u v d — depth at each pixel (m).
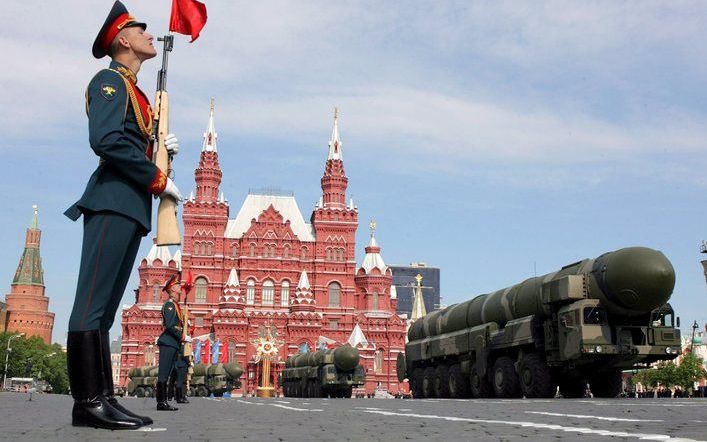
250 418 9.74
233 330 107.81
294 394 64.06
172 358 14.76
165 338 14.78
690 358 90.50
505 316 28.06
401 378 39.50
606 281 22.41
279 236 116.38
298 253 116.38
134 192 7.41
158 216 7.61
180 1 10.55
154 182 7.39
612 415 10.47
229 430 7.09
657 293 21.86
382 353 112.56
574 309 23.14
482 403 18.25
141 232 7.62
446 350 32.81
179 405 18.14
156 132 7.87
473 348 29.75
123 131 7.31
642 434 6.54
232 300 109.00
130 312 107.94
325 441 5.82
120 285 7.50
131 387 77.69
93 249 7.22
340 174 119.69
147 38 7.91
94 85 7.41
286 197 122.44
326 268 115.88
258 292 113.31
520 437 6.23
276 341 105.38
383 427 7.68
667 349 23.19
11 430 6.61
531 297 25.94
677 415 10.38
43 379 140.62
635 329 23.33
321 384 52.97
